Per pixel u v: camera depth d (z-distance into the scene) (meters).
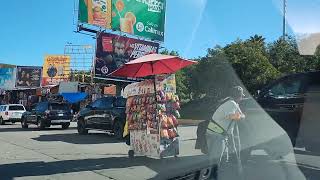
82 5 28.72
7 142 17.53
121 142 17.22
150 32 31.64
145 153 10.69
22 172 10.20
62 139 18.83
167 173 4.81
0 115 34.84
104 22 29.42
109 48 29.44
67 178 9.35
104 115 19.44
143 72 11.16
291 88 7.80
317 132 5.73
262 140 5.00
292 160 4.92
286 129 5.49
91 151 14.10
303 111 6.03
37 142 17.47
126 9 30.52
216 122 5.13
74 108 40.81
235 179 4.41
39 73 53.50
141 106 10.95
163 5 32.31
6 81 54.72
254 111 5.16
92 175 9.60
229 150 4.96
